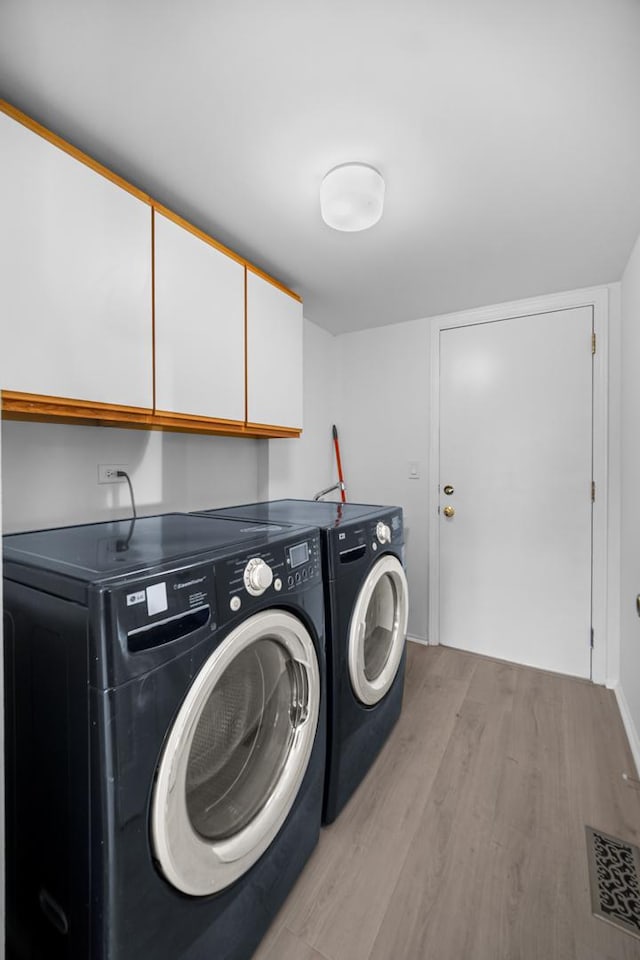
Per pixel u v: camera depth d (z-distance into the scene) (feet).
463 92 3.53
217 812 3.23
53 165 3.61
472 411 8.71
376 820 4.62
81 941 2.41
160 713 2.55
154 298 4.56
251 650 3.57
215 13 2.89
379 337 9.78
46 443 4.79
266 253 6.29
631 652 6.27
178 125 3.88
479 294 7.90
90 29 2.98
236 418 5.74
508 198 4.99
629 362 6.55
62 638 2.52
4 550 3.35
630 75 3.34
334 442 9.92
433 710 6.68
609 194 4.92
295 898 3.79
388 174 4.57
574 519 7.79
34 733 2.72
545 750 5.74
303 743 3.82
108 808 2.29
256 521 5.08
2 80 3.38
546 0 2.83
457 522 8.90
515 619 8.34
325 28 3.01
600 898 3.78
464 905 3.74
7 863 2.98
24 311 3.43
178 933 2.68
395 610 6.11
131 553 3.20
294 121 3.84
